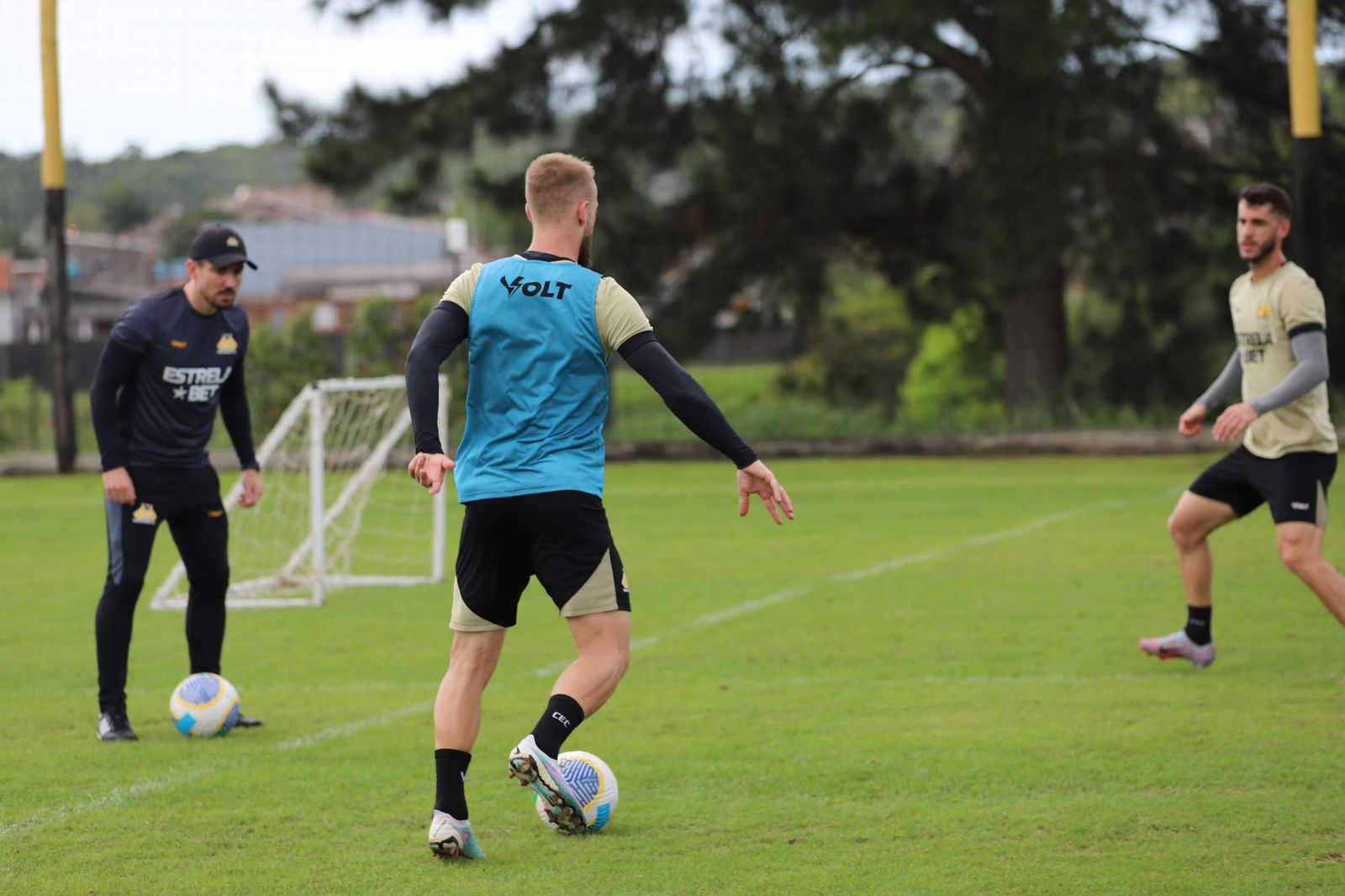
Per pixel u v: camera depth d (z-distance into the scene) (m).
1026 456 53.44
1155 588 24.62
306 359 56.41
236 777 13.90
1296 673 17.84
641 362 10.85
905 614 22.70
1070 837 11.62
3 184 145.38
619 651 11.08
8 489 46.91
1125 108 51.94
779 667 18.94
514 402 10.99
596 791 11.86
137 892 10.59
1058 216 50.41
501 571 11.16
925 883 10.59
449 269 164.25
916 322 66.94
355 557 33.12
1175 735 14.80
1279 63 52.66
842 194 56.31
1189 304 57.03
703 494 43.00
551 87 54.06
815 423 59.84
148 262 177.12
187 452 15.96
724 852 11.39
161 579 29.05
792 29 53.69
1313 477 16.81
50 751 14.96
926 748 14.55
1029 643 20.17
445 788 11.09
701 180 55.44
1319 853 11.11
